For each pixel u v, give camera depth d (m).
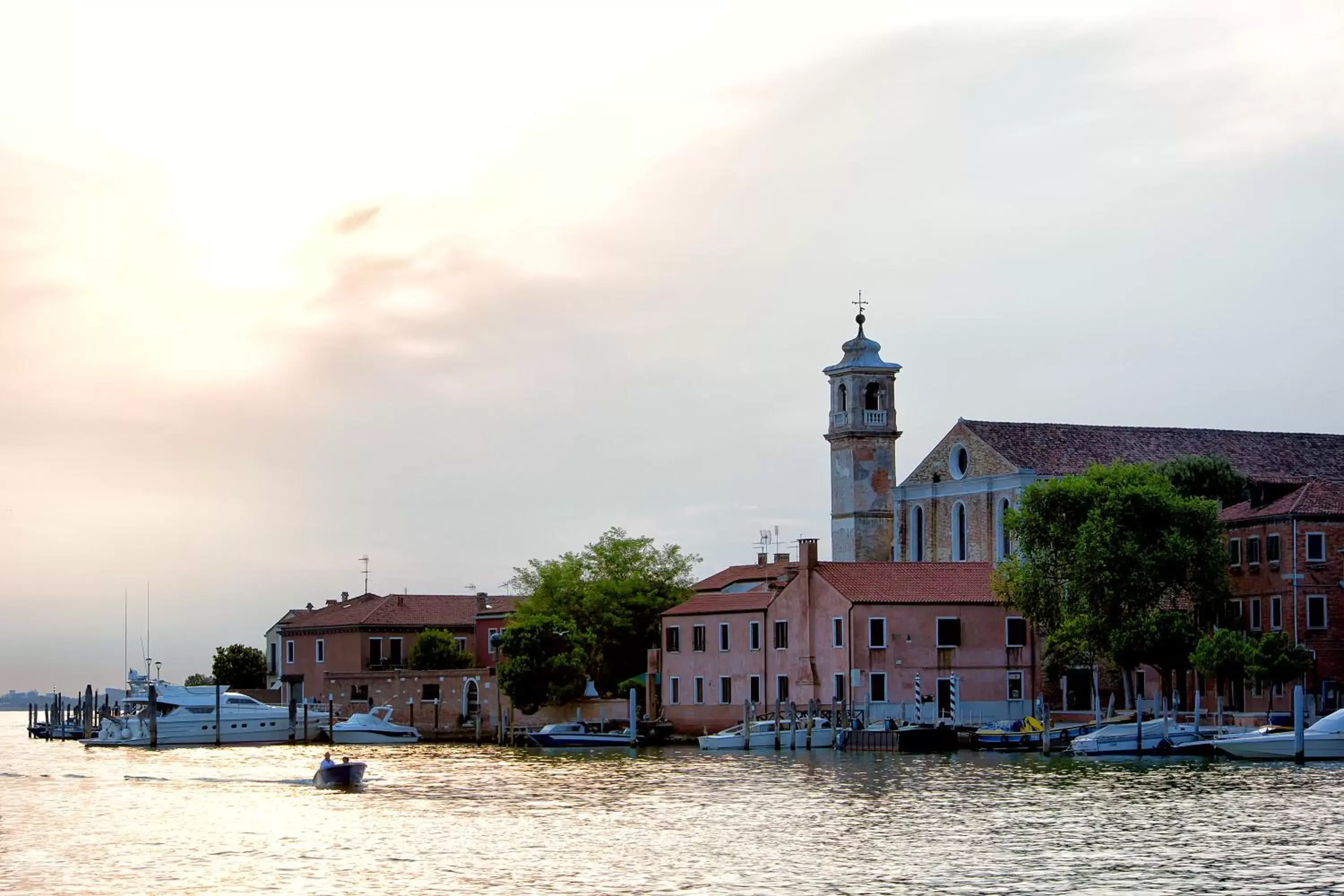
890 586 131.88
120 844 78.00
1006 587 126.56
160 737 145.50
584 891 65.06
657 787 99.25
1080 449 153.75
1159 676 132.38
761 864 70.06
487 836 79.19
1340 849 71.44
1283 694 126.38
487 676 152.38
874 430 169.88
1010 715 130.62
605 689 159.50
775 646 136.38
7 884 67.50
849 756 117.56
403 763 121.44
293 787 103.94
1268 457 157.62
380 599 189.75
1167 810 83.19
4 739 195.50
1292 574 128.62
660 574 163.62
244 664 198.75
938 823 80.19
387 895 64.75
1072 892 63.38
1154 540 122.50
